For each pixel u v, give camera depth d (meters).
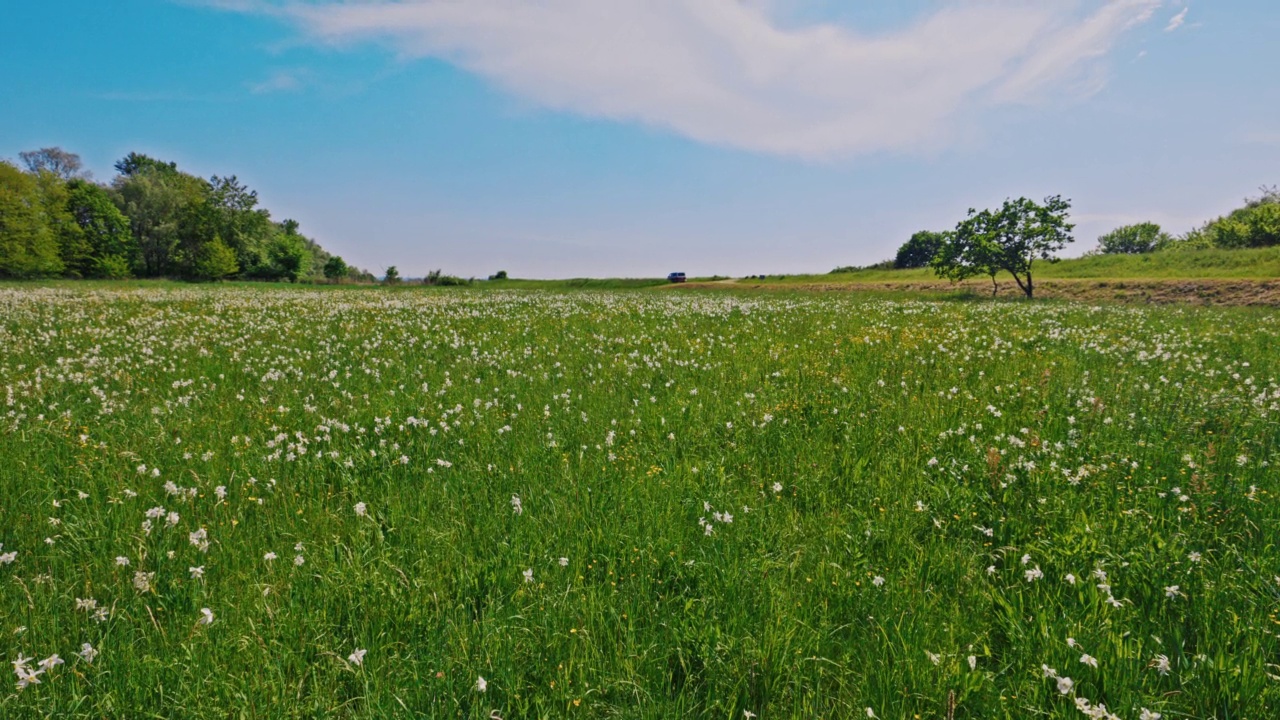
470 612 3.69
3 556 3.86
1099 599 3.56
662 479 5.54
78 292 37.22
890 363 10.60
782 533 4.58
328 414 7.99
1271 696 2.81
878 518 4.80
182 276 86.25
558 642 3.38
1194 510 4.51
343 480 5.54
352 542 4.43
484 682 2.88
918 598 3.73
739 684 3.08
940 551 4.25
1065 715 2.78
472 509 4.96
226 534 4.51
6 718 2.79
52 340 14.45
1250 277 31.23
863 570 4.08
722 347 12.86
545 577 3.96
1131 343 12.36
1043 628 3.30
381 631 3.50
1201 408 7.15
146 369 10.99
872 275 61.50
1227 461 5.43
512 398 8.58
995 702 2.93
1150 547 4.00
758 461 6.05
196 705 2.93
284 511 4.89
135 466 5.82
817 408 7.69
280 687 3.04
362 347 13.67
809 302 28.30
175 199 86.75
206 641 3.30
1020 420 7.02
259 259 89.75
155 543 4.38
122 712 2.92
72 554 4.23
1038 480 5.09
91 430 6.98
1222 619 3.38
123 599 3.74
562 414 7.77
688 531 4.55
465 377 10.05
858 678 3.17
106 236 78.38
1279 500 4.67
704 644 3.35
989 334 14.48
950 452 6.09
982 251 35.66
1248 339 13.20
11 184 65.00
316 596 3.77
